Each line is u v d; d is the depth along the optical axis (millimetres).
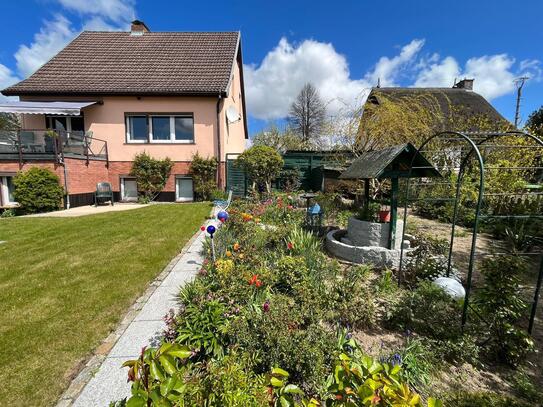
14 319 3098
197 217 8750
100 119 13180
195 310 2736
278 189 14492
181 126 13570
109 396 2119
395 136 9664
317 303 3223
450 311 3215
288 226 6648
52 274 4344
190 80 13477
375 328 3221
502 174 8039
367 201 5891
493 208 7812
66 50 14867
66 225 7609
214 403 1488
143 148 13391
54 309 3314
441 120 11055
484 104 19281
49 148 10586
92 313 3234
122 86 13039
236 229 6109
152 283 4102
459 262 5441
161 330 2936
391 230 5055
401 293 4035
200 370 2066
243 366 2041
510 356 2730
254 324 2541
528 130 9117
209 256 4844
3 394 2109
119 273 4391
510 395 2379
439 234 7430
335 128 10812
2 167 10430
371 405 1146
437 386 2441
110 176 13383
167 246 5770
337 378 1410
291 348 2256
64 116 13203
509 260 2975
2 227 7379
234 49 15547
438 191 9156
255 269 3990
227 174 14023
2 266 4676
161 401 1124
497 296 2877
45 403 2049
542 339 3146
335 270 4492
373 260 5070
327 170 13383
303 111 34688
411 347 2662
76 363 2449
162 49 15352
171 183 13570
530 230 6297
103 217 8750
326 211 8883
